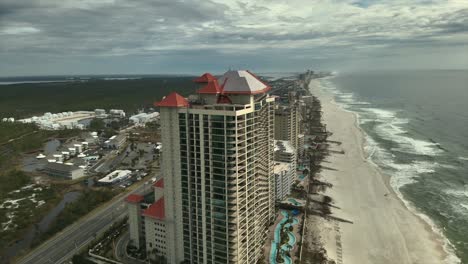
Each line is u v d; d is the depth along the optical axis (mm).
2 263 172625
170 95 143875
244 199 143625
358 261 173375
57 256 178250
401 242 189500
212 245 147000
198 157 141125
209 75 164000
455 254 178000
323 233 199875
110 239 189125
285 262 168625
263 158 174375
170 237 158500
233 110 133750
